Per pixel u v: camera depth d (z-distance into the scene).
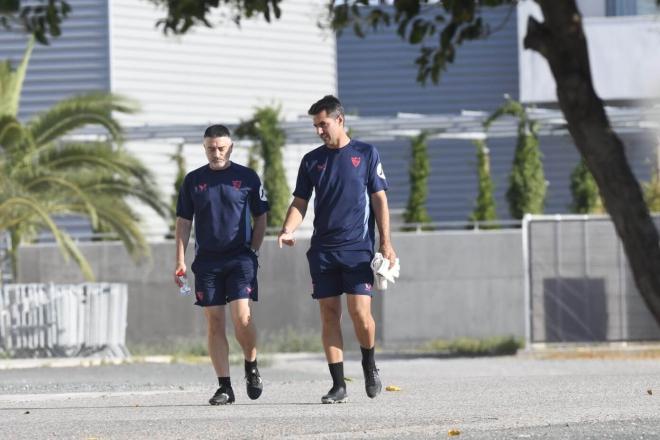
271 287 75.88
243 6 18.08
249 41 90.50
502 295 75.69
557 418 22.83
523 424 21.69
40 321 59.84
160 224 87.38
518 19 95.44
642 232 12.22
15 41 85.81
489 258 75.69
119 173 64.88
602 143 12.30
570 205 82.00
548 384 34.03
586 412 24.25
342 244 25.86
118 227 66.12
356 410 25.31
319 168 25.88
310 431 21.19
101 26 85.81
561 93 12.44
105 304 62.38
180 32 18.16
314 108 25.91
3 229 64.00
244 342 27.27
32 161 64.19
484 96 100.94
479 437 19.59
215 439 20.22
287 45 92.06
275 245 75.88
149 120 86.81
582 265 62.31
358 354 68.25
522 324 75.44
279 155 76.75
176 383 39.69
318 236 26.06
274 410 25.72
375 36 101.94
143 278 76.50
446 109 101.31
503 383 35.16
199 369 50.75
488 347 65.44
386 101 101.94
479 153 81.06
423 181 79.62
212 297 27.31
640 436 19.62
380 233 26.00
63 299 60.53
